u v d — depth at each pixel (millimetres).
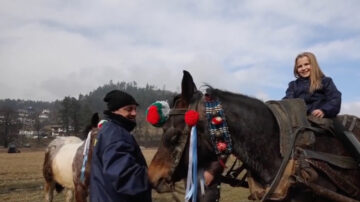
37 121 97500
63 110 77312
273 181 3094
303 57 3850
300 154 3152
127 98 3578
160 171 3100
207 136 3156
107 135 3371
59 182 9070
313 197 3230
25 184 14594
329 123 3451
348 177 3330
